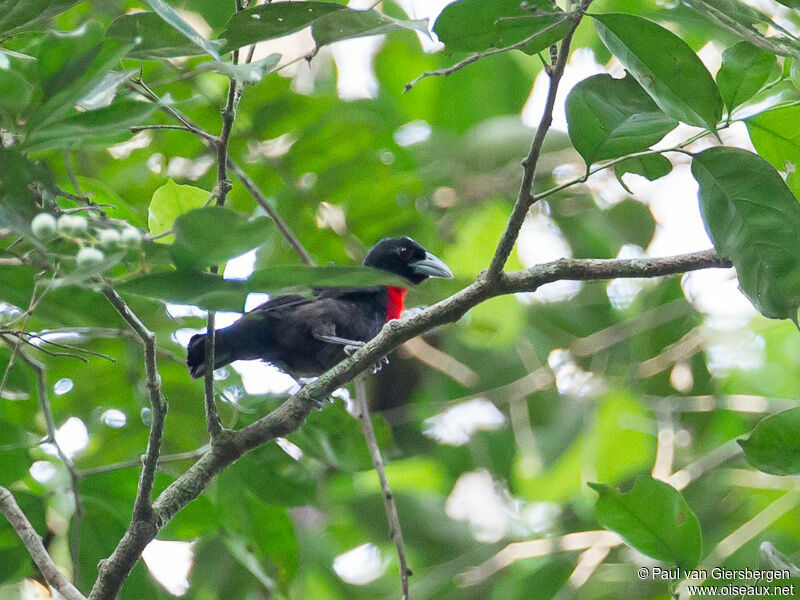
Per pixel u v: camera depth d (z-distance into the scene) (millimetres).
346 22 6273
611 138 6828
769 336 15000
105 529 8672
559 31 6652
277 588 9719
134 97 5258
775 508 12539
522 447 14211
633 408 13438
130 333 9352
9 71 5707
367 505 14203
